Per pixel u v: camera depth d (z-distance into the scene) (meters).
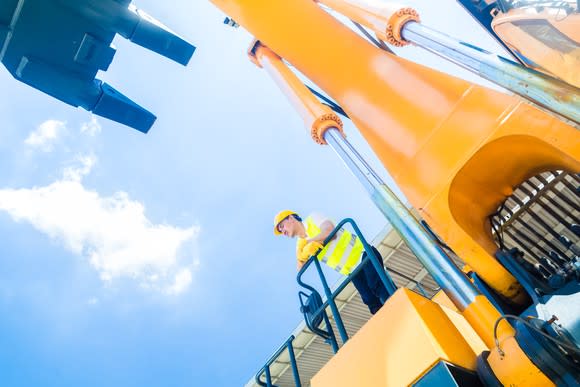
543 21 2.23
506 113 2.63
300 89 4.12
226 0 3.96
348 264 4.41
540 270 2.63
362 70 3.53
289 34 3.80
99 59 4.36
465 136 2.78
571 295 2.10
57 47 4.12
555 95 2.06
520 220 3.02
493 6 2.90
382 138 3.30
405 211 2.80
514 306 2.67
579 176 2.79
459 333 2.23
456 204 2.85
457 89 2.95
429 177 2.91
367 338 2.40
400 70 3.30
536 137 2.48
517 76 2.20
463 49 2.54
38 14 3.85
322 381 2.57
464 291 2.35
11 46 4.01
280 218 5.25
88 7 4.00
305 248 4.39
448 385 1.86
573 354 1.84
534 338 1.86
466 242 2.74
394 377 2.11
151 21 4.41
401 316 2.24
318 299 3.97
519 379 1.86
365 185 3.11
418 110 3.08
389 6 3.12
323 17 3.83
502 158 2.77
